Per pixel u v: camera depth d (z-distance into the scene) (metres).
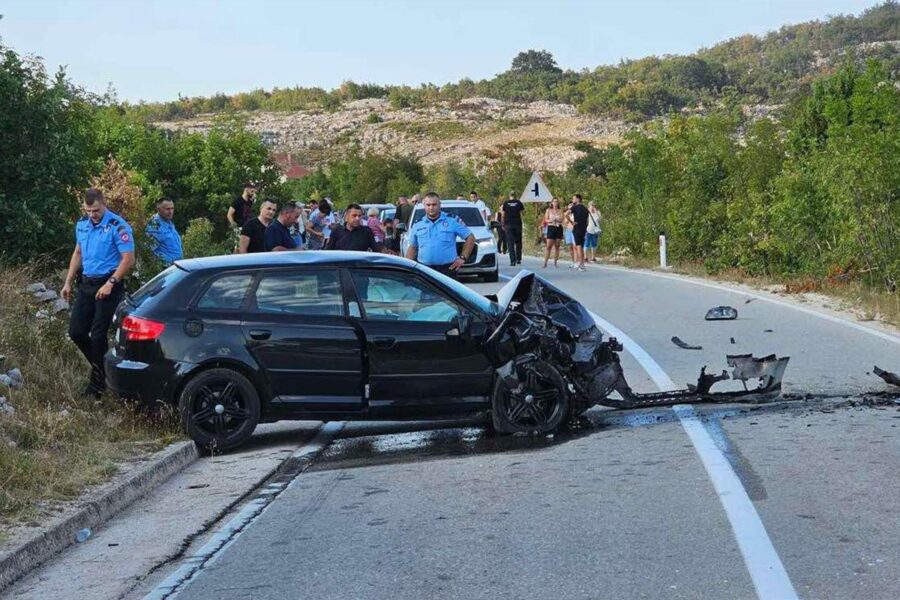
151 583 6.48
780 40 189.75
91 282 11.02
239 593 6.16
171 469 9.19
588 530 6.93
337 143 122.75
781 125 29.47
